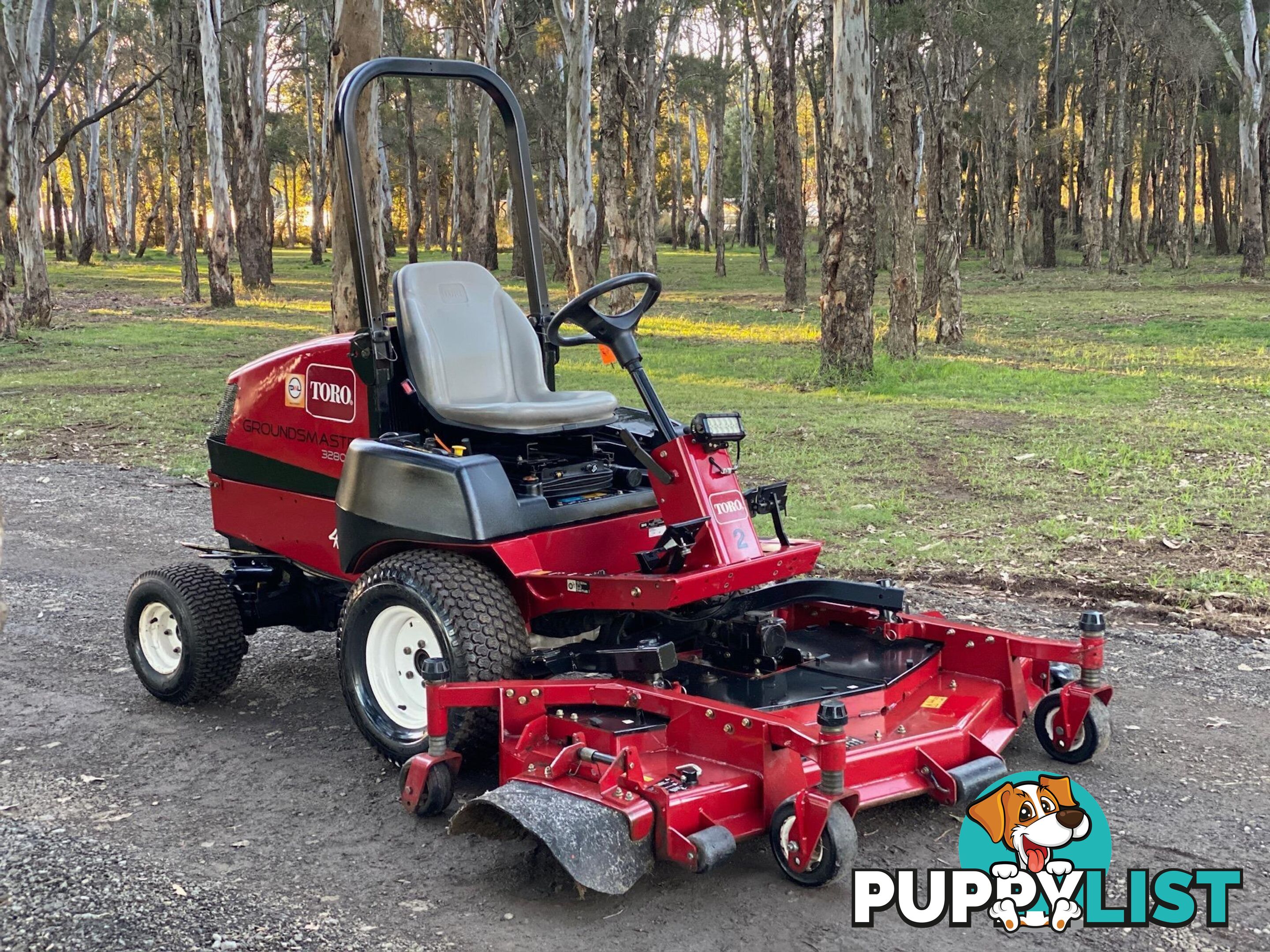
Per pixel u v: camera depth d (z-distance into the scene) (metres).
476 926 3.57
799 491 9.95
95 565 8.23
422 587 4.44
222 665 5.47
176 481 11.14
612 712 4.33
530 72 41.59
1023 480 10.18
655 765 3.96
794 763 3.71
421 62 5.23
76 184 63.88
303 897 3.75
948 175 21.88
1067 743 4.71
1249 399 14.75
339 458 5.25
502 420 4.84
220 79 36.81
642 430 5.35
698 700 4.00
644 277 4.73
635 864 3.55
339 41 12.81
